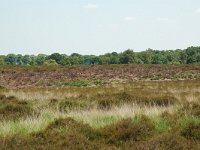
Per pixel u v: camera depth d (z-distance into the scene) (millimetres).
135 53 157375
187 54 162500
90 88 36406
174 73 57625
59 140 9695
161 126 11508
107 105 18828
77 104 18703
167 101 19625
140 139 10148
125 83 44125
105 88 36000
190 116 12195
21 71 59375
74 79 53594
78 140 9672
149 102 19219
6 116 14305
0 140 9570
